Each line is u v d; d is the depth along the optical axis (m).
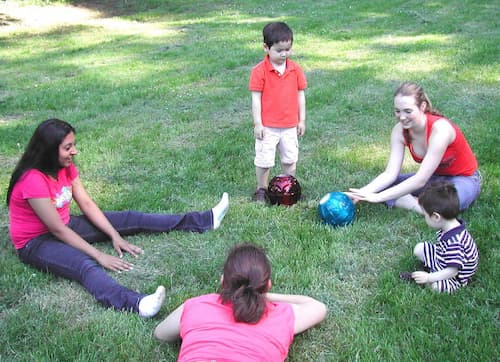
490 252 3.93
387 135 6.40
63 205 3.99
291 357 3.07
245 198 4.99
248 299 2.70
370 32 12.05
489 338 3.08
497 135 6.09
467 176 4.46
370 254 4.04
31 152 3.80
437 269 3.57
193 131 6.77
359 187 5.16
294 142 4.89
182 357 2.64
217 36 12.55
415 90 4.24
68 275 3.73
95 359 3.04
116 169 5.68
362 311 3.41
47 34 14.11
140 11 17.00
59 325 3.35
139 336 3.22
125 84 8.97
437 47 10.36
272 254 4.03
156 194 5.04
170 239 4.30
